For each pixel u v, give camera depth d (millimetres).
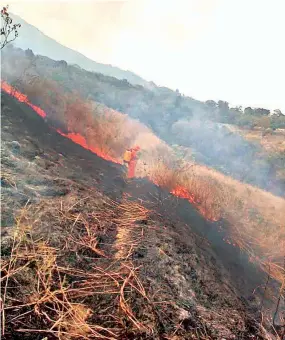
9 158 3047
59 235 2164
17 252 1794
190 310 1867
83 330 1453
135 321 1603
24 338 1328
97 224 2541
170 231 3020
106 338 1443
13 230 1984
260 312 2465
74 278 1830
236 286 2836
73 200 2746
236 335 1808
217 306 2086
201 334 1691
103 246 2283
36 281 1675
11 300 1499
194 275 2338
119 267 2047
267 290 3080
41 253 1896
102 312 1615
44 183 2879
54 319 1480
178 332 1638
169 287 2021
